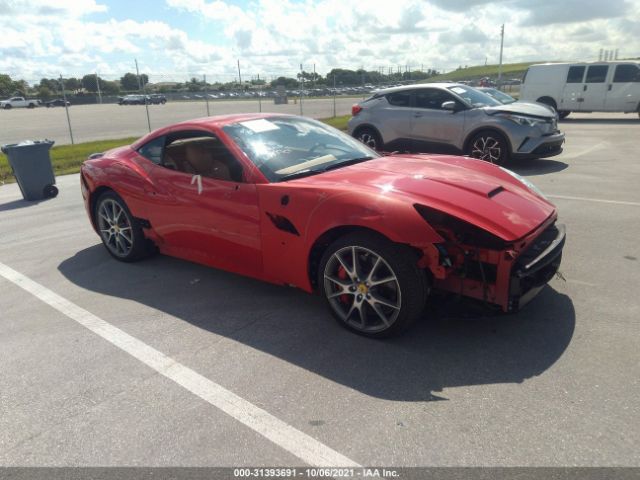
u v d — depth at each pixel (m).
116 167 4.41
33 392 2.67
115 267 4.57
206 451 2.16
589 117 18.47
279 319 3.36
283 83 37.84
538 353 2.77
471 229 2.77
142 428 2.33
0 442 2.29
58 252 5.06
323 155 3.82
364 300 2.98
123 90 54.66
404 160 3.88
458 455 2.05
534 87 17.97
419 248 2.71
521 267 2.72
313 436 2.21
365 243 2.82
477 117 8.50
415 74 40.59
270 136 3.82
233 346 3.04
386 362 2.76
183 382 2.69
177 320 3.43
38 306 3.77
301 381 2.63
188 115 28.66
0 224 6.30
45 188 7.80
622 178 7.22
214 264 3.89
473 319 3.17
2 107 54.72
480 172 3.62
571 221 5.17
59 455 2.19
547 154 8.38
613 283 3.62
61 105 54.41
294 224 3.12
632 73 16.19
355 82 37.47
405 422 2.27
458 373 2.62
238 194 3.43
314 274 3.25
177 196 3.87
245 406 2.45
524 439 2.12
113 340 3.19
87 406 2.52
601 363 2.64
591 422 2.20
